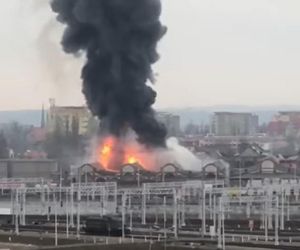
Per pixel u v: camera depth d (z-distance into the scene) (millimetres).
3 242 176750
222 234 162875
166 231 194625
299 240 169250
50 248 152750
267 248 150000
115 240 169000
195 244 158875
